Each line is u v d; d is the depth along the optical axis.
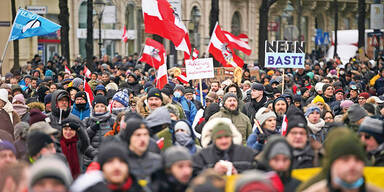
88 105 21.16
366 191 9.57
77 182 10.70
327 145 9.80
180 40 29.22
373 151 13.30
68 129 16.98
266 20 59.41
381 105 24.56
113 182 10.48
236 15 104.19
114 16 64.75
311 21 124.38
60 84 29.47
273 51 28.97
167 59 52.56
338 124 15.38
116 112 20.56
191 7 92.06
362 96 25.95
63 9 47.97
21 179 10.33
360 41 71.00
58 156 13.45
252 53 107.94
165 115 15.86
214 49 34.84
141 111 19.72
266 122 17.42
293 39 104.50
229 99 19.69
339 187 9.45
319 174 10.63
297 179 11.29
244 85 29.61
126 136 12.55
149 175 12.41
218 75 35.31
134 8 85.88
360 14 71.06
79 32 74.12
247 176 9.02
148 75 41.91
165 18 29.11
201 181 9.05
